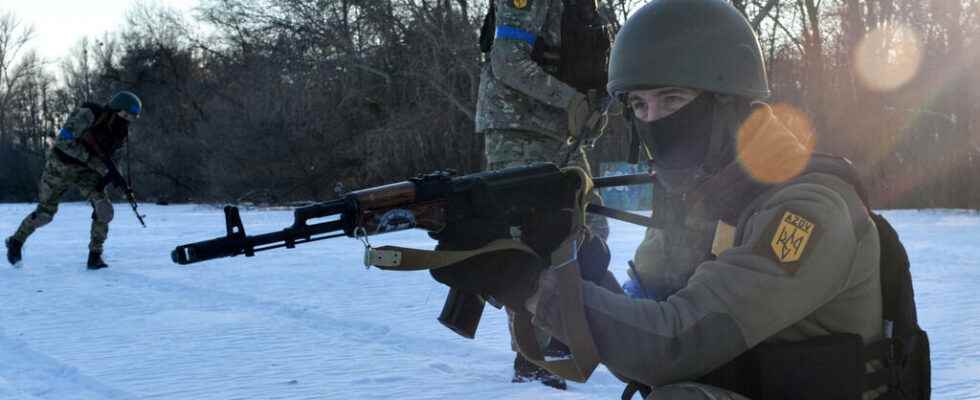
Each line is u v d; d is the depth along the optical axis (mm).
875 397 1820
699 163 1897
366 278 8195
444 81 28250
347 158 30812
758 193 1806
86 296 7098
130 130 39781
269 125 30891
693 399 1741
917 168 23266
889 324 1858
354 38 30859
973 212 20516
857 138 24125
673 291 2031
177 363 4527
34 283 8008
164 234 14742
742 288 1669
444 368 4301
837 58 25859
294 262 9742
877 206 23484
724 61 1833
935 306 5922
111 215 9148
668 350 1698
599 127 4066
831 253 1674
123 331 5477
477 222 1938
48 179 9188
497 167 4168
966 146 22750
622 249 10258
